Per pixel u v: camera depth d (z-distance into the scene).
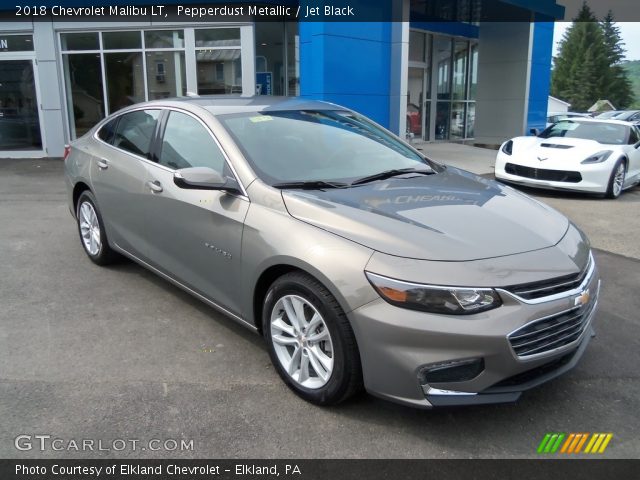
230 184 3.33
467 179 3.83
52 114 13.09
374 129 4.39
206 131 3.70
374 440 2.70
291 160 3.55
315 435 2.73
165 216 3.85
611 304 4.52
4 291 4.45
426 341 2.51
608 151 9.15
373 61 12.16
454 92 19.67
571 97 83.12
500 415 2.93
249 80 12.87
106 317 4.00
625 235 6.82
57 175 10.66
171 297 4.39
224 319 4.02
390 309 2.56
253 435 2.72
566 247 2.96
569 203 8.84
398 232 2.77
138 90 13.18
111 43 12.91
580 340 2.92
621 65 85.81
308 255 2.79
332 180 3.44
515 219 3.10
